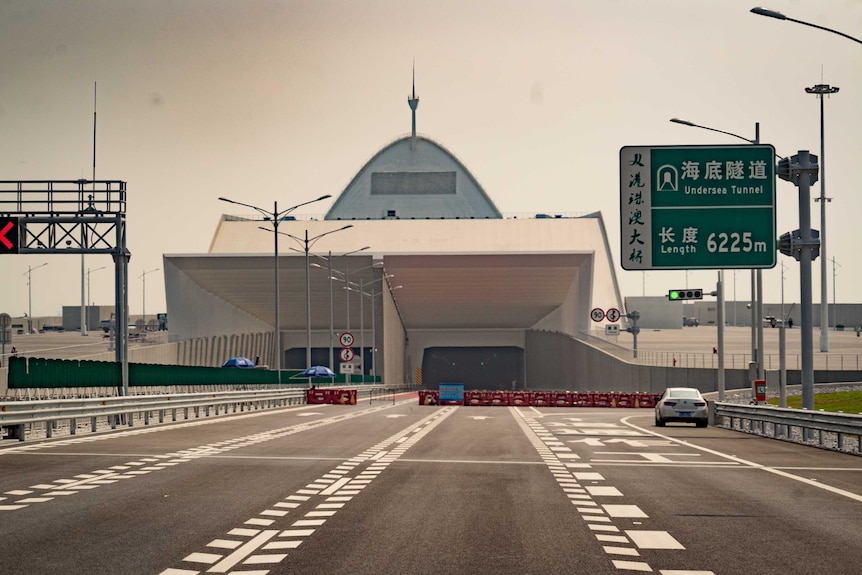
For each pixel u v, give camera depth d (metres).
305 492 17.59
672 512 15.44
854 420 28.33
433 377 178.38
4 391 40.56
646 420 48.72
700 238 36.75
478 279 129.50
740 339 126.38
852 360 89.31
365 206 177.50
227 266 122.88
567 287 130.62
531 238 149.38
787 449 29.58
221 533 13.12
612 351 107.50
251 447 27.80
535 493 17.70
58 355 83.56
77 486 18.28
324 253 143.00
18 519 14.29
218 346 119.88
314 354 154.25
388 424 41.31
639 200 36.94
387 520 14.34
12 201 40.84
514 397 74.75
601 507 15.93
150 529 13.45
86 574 10.40
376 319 124.94
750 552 11.96
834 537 13.13
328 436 32.91
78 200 40.94
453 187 178.12
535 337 148.62
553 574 10.49
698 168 36.91
